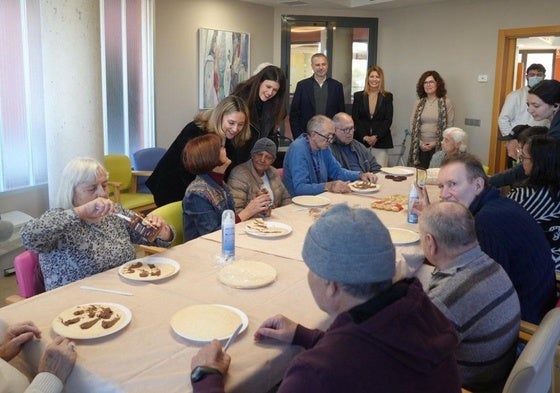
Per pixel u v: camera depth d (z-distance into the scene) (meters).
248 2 6.76
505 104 5.86
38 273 2.05
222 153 2.55
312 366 0.93
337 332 0.98
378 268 0.98
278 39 7.23
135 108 5.67
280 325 1.47
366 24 7.32
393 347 0.94
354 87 7.48
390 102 6.08
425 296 1.06
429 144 6.00
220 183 2.59
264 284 1.83
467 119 6.76
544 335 1.41
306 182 3.58
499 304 1.62
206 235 2.42
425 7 6.92
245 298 1.73
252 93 3.51
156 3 5.72
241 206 2.98
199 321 1.51
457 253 1.67
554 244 2.52
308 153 3.67
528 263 2.05
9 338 1.43
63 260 1.99
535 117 3.44
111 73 5.31
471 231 1.66
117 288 1.79
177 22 5.97
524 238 2.05
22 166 4.43
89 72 3.64
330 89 5.75
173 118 6.12
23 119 4.38
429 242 1.71
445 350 0.99
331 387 0.91
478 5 6.45
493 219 2.08
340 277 0.98
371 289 1.00
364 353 0.94
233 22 6.62
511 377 1.31
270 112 3.62
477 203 2.24
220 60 6.50
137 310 1.61
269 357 1.38
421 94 6.14
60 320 1.50
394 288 1.03
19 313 1.58
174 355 1.36
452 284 1.62
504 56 6.34
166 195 3.12
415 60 7.14
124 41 5.41
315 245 1.02
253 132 3.52
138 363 1.32
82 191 1.98
